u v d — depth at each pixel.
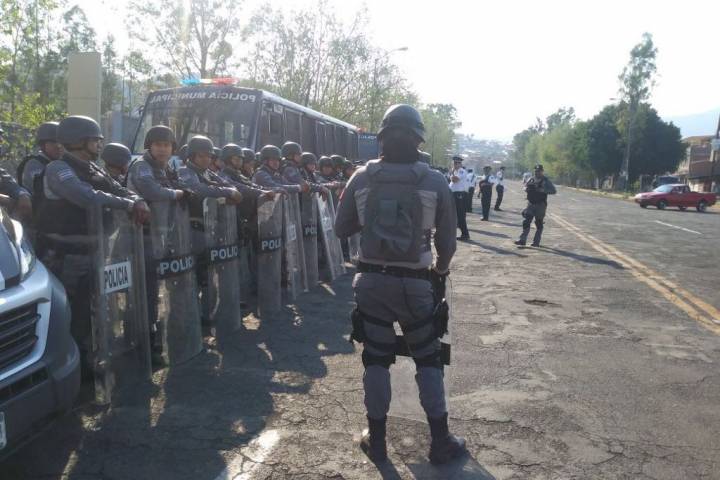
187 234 4.83
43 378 2.90
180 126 10.53
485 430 3.72
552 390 4.41
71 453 3.28
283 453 3.36
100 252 3.82
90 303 3.95
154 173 4.68
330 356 5.04
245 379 4.45
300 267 7.48
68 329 3.23
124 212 4.06
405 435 3.60
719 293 8.30
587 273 9.65
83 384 4.23
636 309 7.16
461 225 13.73
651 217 25.25
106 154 4.61
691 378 4.75
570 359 5.15
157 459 3.24
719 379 4.75
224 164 6.78
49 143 5.00
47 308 3.07
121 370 4.11
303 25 26.97
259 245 6.25
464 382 4.52
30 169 4.94
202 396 4.10
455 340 5.61
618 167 73.06
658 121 70.00
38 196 4.19
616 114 72.50
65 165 3.92
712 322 6.61
